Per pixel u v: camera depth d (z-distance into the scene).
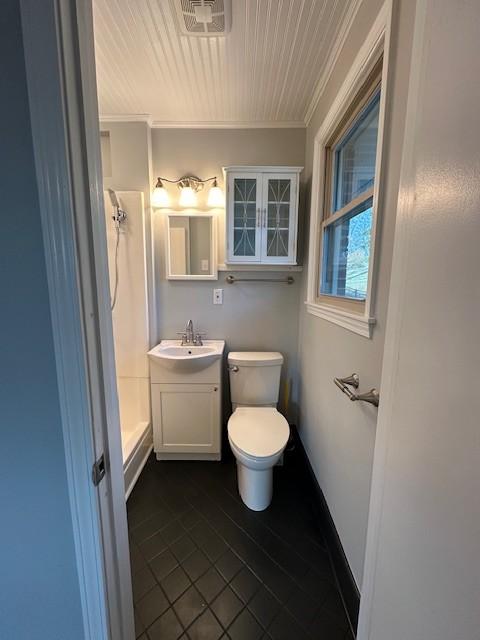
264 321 2.26
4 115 0.50
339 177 1.63
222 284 2.23
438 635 0.49
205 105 1.87
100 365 0.60
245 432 1.68
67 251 0.52
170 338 2.28
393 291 0.70
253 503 1.63
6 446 0.60
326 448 1.51
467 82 0.45
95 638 0.67
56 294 0.54
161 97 1.78
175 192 2.15
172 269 2.19
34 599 0.67
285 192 1.99
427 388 0.55
